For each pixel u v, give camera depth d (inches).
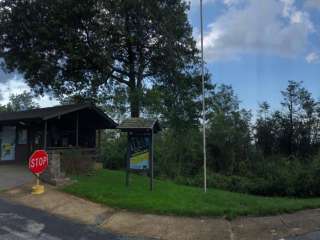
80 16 1022.4
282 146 1941.4
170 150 1149.7
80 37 1046.4
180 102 1226.0
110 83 1198.9
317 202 538.0
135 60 1170.0
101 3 1021.8
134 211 444.1
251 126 1760.6
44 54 1061.8
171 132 1220.5
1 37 1061.1
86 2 1007.0
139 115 1130.7
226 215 423.8
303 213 456.1
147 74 1199.6
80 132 867.4
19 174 685.3
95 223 406.6
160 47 1112.2
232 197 558.6
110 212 443.5
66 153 666.2
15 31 1039.6
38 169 535.5
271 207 460.8
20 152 867.4
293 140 1942.7
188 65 1209.4
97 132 938.7
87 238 353.4
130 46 1133.1
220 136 1423.5
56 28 1017.5
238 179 1053.8
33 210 450.9
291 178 920.9
